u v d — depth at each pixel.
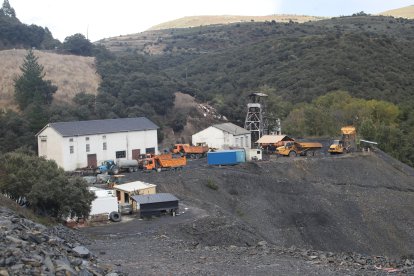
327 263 26.47
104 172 69.19
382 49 150.75
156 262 26.23
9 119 87.00
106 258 27.62
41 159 47.03
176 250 31.03
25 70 105.62
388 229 59.56
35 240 21.11
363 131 101.38
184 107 112.00
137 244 34.03
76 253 21.83
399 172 77.31
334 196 64.50
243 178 63.88
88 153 75.19
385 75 136.38
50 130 74.12
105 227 43.25
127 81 114.00
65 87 111.12
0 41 140.25
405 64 144.50
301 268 24.97
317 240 54.53
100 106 100.56
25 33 145.25
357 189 67.62
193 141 92.00
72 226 43.28
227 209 56.91
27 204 43.16
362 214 61.56
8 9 165.00
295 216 58.41
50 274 16.92
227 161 71.50
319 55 149.38
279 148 80.44
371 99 122.00
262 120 98.38
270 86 138.75
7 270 16.25
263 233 52.78
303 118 109.94
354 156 77.25
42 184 41.62
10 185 42.44
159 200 47.81
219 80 152.88
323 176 70.25
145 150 81.62
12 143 82.62
